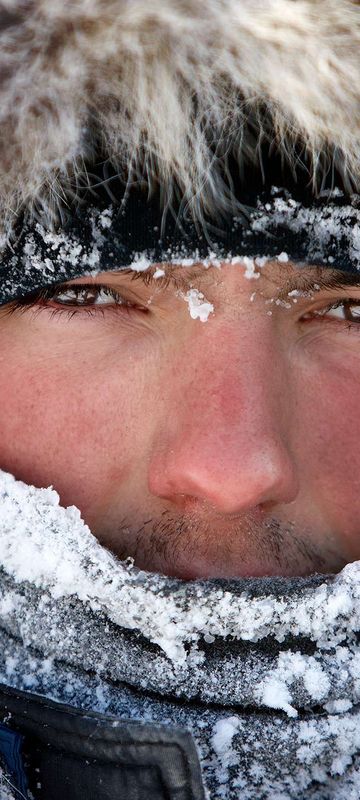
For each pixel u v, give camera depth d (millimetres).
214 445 1451
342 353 1583
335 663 1398
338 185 1317
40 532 1397
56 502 1413
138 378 1495
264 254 1316
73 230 1308
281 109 1271
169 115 1262
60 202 1299
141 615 1363
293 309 1481
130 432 1510
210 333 1445
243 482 1455
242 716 1387
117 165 1285
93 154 1288
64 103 1249
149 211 1300
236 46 1224
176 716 1377
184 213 1300
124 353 1495
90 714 1300
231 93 1261
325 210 1317
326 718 1395
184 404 1470
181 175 1288
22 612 1398
